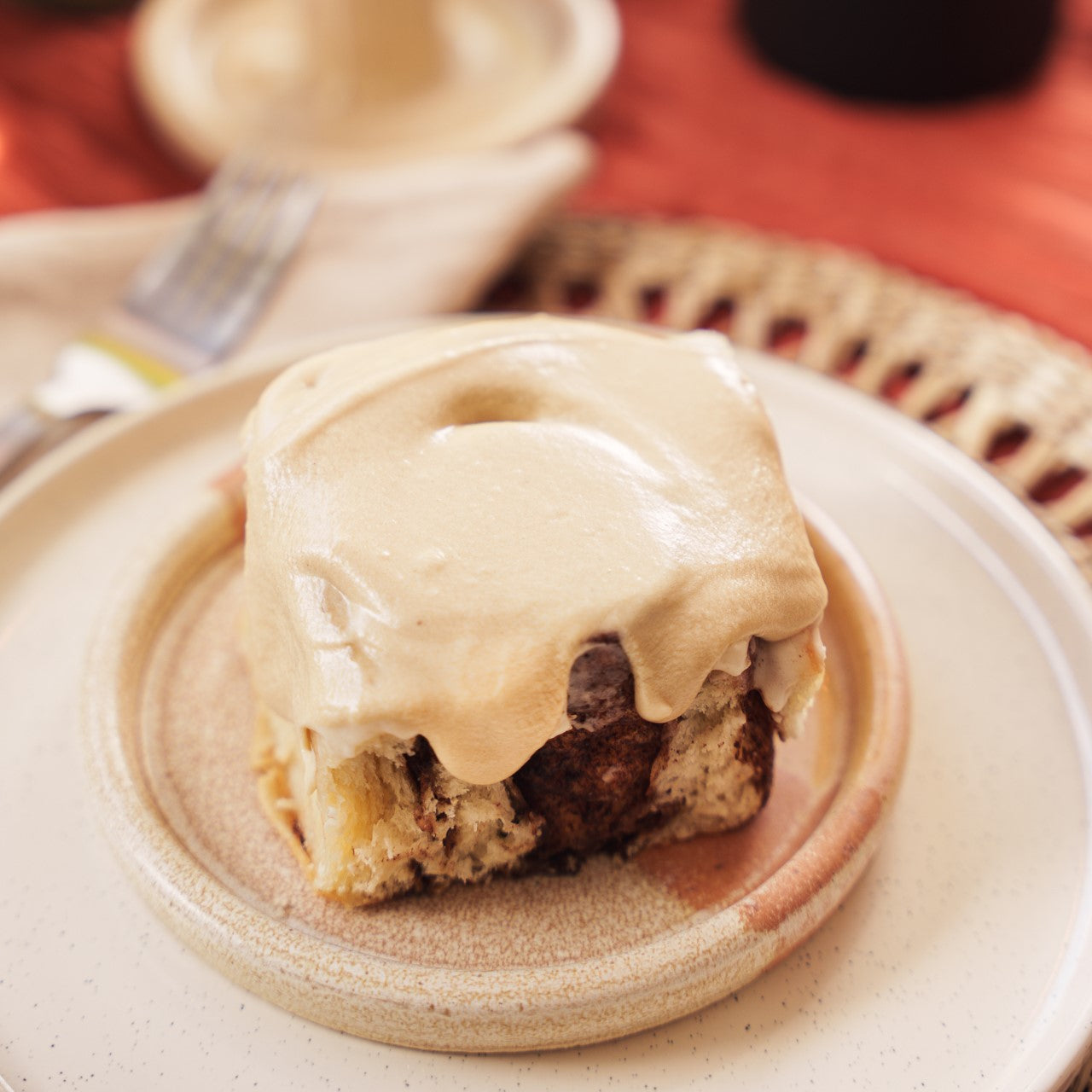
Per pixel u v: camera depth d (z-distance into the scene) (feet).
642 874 1.76
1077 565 1.92
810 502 1.89
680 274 2.15
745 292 2.13
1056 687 1.85
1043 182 2.30
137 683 1.85
